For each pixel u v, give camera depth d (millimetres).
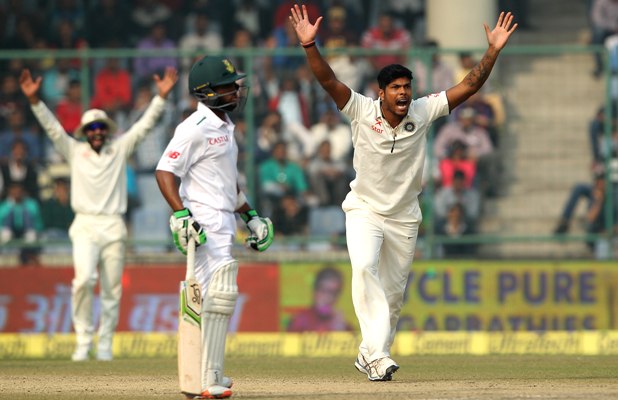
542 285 51031
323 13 64250
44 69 52531
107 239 41688
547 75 52750
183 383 21906
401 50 51719
